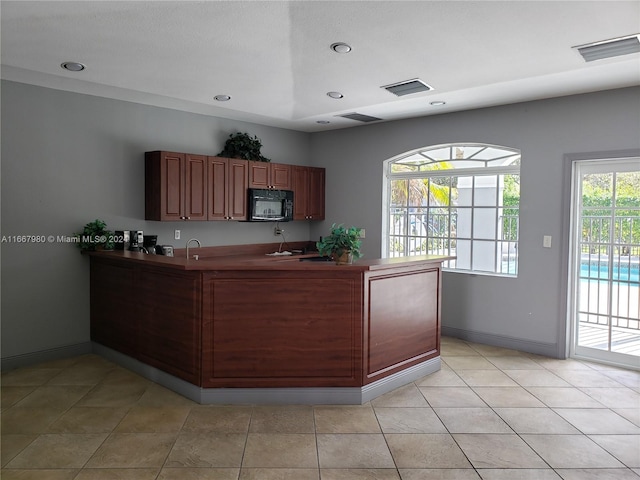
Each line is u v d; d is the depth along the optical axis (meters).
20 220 4.23
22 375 4.04
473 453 2.77
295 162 6.52
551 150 4.55
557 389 3.77
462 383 3.90
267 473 2.55
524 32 2.88
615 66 3.53
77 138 4.54
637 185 4.18
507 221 5.00
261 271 3.38
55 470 2.57
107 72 3.74
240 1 2.48
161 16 2.68
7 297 4.19
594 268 4.46
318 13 2.62
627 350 4.29
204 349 3.41
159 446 2.83
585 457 2.73
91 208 4.66
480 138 5.02
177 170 4.92
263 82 4.01
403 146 5.67
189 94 4.45
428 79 3.88
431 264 4.08
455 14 2.63
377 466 2.62
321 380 3.45
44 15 2.67
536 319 4.70
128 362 4.19
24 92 4.20
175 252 5.31
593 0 2.45
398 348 3.80
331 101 4.71
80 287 4.64
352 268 3.37
